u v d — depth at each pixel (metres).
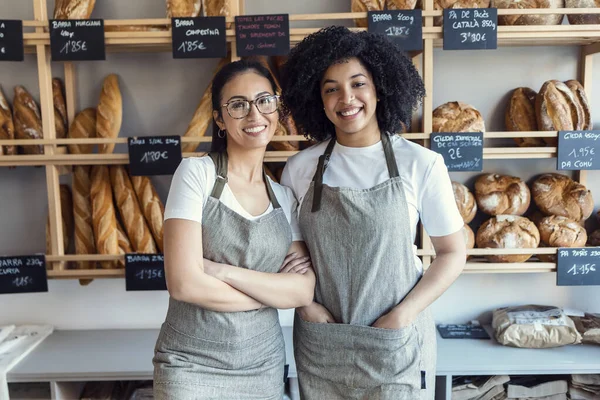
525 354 1.77
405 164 1.25
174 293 1.14
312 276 1.28
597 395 1.75
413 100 1.31
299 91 1.32
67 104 1.90
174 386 1.18
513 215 1.85
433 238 1.27
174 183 1.21
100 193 1.82
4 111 1.81
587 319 1.90
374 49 1.23
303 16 1.66
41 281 1.76
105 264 1.82
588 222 1.99
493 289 2.06
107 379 1.70
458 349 1.81
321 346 1.28
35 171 1.97
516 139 1.88
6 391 1.69
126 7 1.91
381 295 1.24
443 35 1.64
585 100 1.78
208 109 1.80
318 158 1.35
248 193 1.25
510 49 1.94
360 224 1.22
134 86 1.96
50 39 1.65
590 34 1.63
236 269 1.18
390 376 1.22
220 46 1.65
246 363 1.24
